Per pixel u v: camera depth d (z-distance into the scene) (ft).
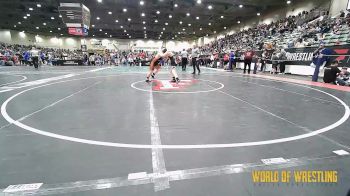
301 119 12.05
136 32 148.56
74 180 6.05
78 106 14.66
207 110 13.88
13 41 139.44
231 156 7.51
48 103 15.49
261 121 11.61
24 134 9.36
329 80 28.35
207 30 137.80
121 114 12.71
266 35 73.87
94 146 8.21
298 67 40.88
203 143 8.59
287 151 7.95
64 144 8.37
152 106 14.83
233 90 22.40
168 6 77.71
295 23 67.31
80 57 93.81
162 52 28.09
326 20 53.01
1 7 80.64
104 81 29.48
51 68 60.39
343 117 12.51
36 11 86.07
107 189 5.68
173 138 9.07
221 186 5.86
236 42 94.99
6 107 14.19
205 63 81.30
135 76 37.42
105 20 107.45
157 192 5.57
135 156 7.45
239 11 84.12
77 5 56.03
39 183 5.91
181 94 19.74
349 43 31.01
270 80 32.22
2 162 6.97
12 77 33.42
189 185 5.89
